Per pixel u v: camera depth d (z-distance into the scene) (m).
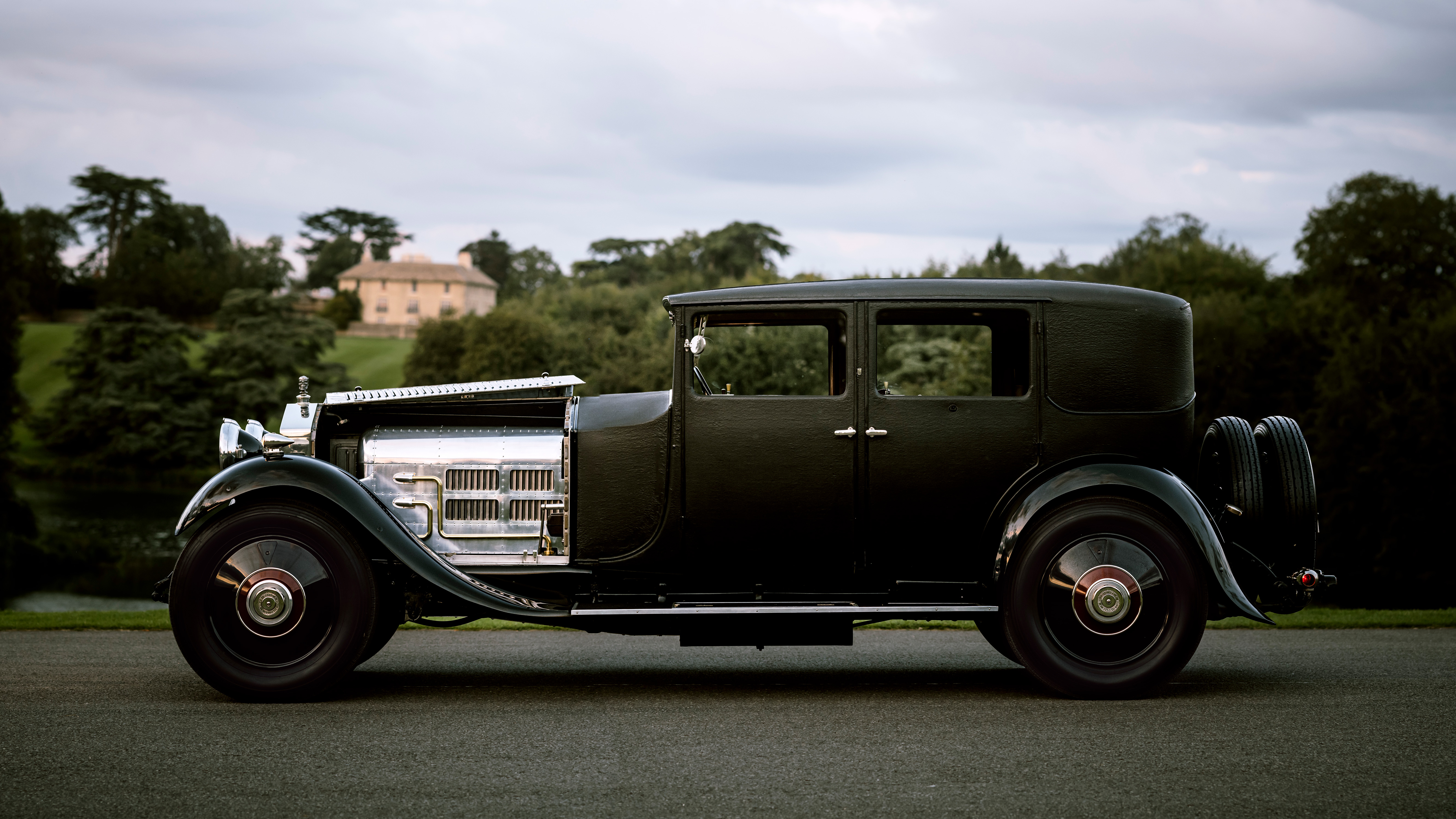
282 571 4.95
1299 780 3.66
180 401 50.91
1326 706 4.82
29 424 51.91
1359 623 7.52
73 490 45.62
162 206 104.81
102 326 51.44
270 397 48.75
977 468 5.14
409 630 7.51
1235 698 5.00
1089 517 4.98
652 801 3.46
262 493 5.08
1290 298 39.03
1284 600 5.33
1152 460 5.19
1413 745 4.12
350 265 115.69
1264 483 5.34
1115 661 4.99
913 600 5.30
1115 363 5.19
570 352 45.28
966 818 3.29
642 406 5.41
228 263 105.25
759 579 5.32
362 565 5.00
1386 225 45.50
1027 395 5.18
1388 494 25.47
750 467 5.20
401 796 3.51
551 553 5.46
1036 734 4.31
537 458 5.49
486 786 3.62
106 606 24.50
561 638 7.15
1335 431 26.55
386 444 5.56
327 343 51.31
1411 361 26.12
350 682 5.51
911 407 5.16
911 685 5.40
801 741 4.21
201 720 4.57
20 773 3.75
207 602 4.94
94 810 3.35
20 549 30.72
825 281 5.32
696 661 6.21
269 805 3.41
